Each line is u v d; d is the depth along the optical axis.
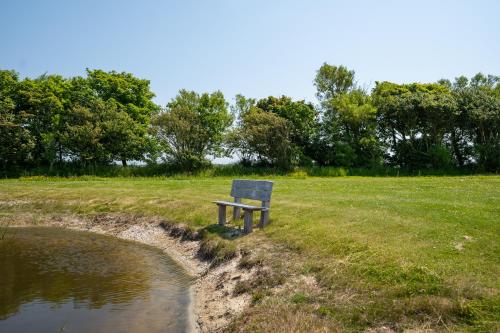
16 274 11.07
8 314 8.16
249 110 54.00
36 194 22.67
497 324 5.71
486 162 46.75
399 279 7.33
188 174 42.62
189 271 11.36
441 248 8.65
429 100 47.06
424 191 18.47
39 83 49.00
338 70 59.53
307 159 50.12
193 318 8.05
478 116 45.62
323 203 14.80
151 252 13.70
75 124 46.03
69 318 7.96
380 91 56.94
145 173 43.34
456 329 5.81
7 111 43.69
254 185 12.67
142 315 8.16
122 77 54.62
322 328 6.27
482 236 9.25
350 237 9.73
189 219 15.26
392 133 52.88
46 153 45.31
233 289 8.99
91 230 17.81
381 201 14.76
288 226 11.64
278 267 9.07
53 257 13.05
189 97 51.31
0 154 42.34
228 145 49.41
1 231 17.67
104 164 47.41
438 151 47.06
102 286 10.02
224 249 11.20
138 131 50.16
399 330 6.05
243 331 6.78
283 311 7.05
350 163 50.28
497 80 67.44
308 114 53.00
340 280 7.78
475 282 6.86
